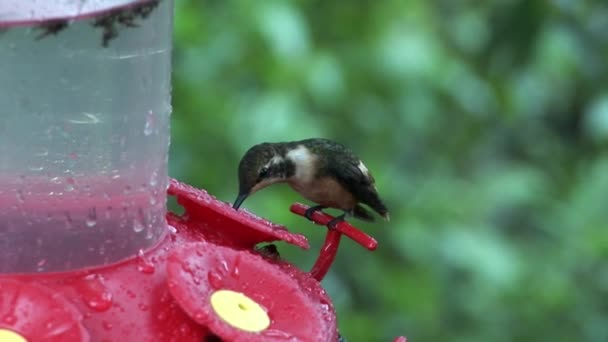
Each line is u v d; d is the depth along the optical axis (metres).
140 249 5.88
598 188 14.15
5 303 5.23
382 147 12.03
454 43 12.68
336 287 11.69
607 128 11.98
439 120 12.88
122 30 5.82
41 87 5.68
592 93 12.34
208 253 5.76
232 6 10.92
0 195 5.65
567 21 10.84
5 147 5.64
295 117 10.86
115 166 5.83
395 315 12.08
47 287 5.45
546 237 14.12
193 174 10.60
